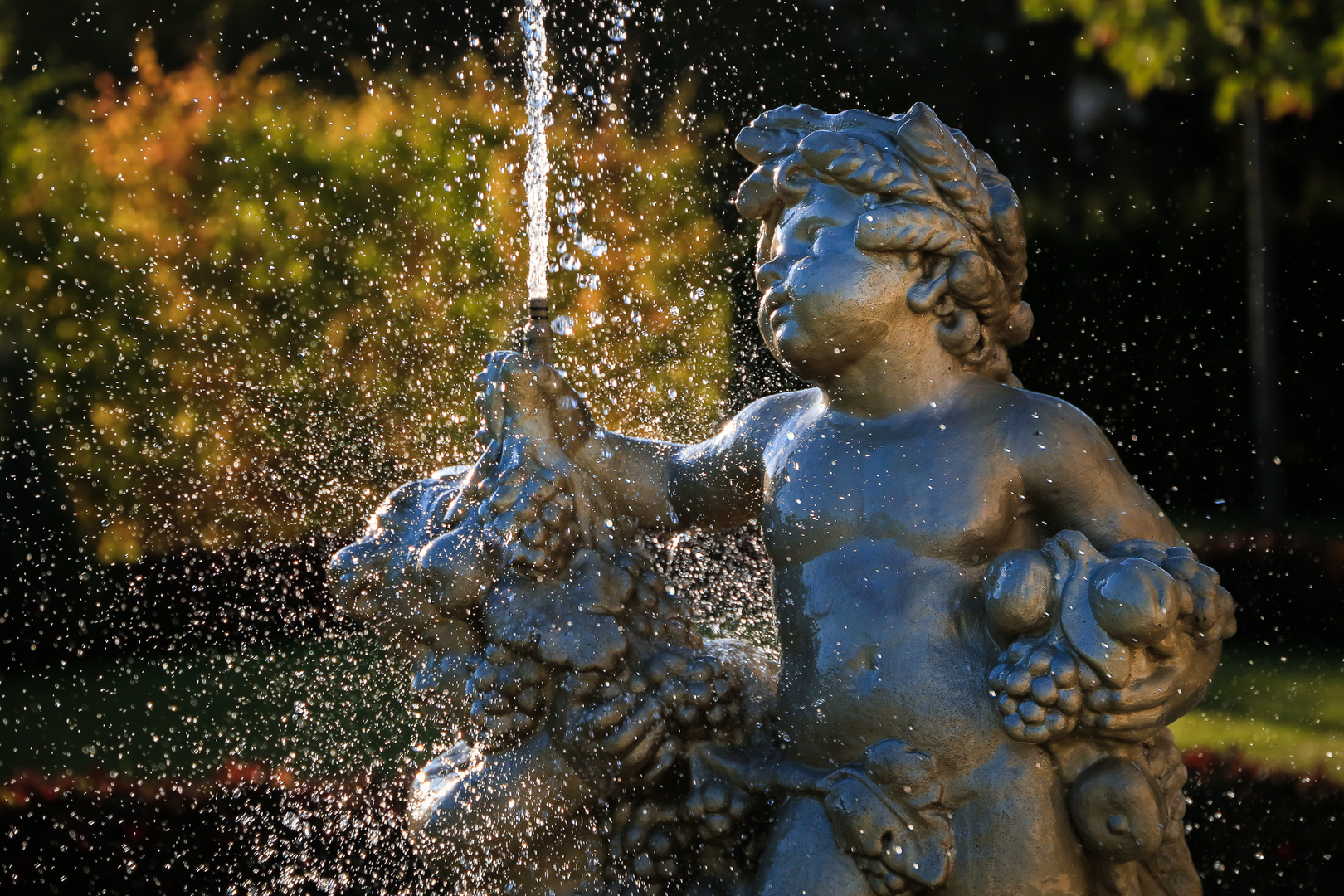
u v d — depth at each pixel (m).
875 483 2.65
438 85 12.05
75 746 8.10
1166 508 15.13
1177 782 2.69
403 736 7.39
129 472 11.39
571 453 3.11
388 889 5.36
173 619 11.07
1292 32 13.91
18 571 11.23
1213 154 15.61
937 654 2.56
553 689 2.93
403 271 11.19
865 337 2.65
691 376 9.99
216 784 6.71
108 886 5.63
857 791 2.55
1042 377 15.11
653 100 11.98
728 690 2.90
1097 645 2.44
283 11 14.39
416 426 11.02
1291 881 5.14
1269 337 14.51
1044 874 2.51
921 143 2.65
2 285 11.85
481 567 2.97
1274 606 11.20
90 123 12.52
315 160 11.61
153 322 11.65
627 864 2.93
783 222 2.76
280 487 11.27
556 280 10.24
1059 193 15.30
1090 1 14.41
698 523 3.10
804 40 13.02
